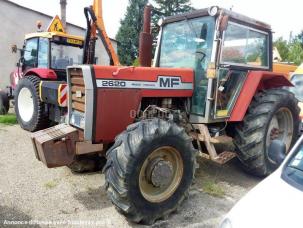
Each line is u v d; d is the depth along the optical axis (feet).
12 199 12.38
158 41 16.03
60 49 25.70
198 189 13.99
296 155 8.73
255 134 14.56
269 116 14.71
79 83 12.14
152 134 10.82
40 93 21.42
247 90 14.88
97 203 12.39
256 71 15.14
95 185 13.91
